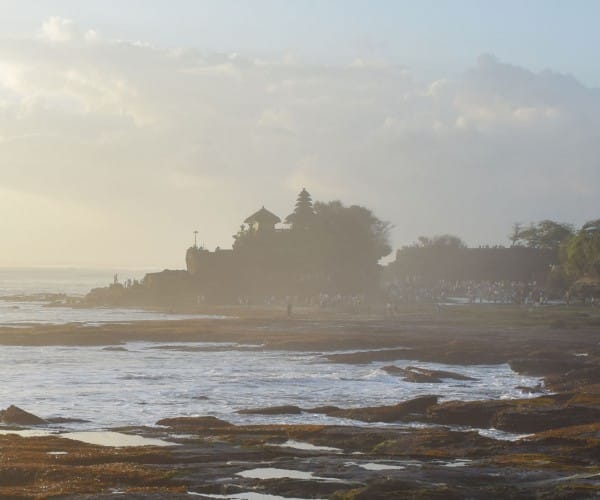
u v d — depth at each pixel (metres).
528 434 47.31
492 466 35.91
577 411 49.34
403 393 64.19
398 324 146.00
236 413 54.09
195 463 36.66
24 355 96.19
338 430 45.34
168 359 92.38
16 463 35.75
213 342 115.81
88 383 69.31
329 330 132.25
